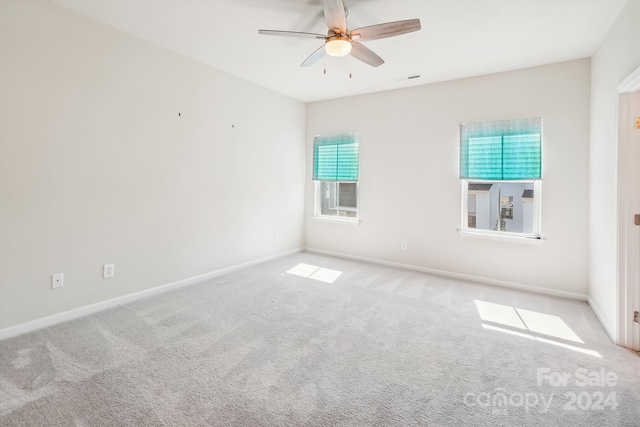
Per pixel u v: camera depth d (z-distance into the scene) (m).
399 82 4.16
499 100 3.73
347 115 4.93
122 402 1.70
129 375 1.94
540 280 3.57
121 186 3.01
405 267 4.47
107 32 2.83
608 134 2.65
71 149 2.66
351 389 1.84
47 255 2.56
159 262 3.37
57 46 2.53
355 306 3.10
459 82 3.98
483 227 4.09
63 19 2.55
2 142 2.30
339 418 1.61
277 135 4.84
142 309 2.95
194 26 2.82
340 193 5.22
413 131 4.34
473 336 2.51
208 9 2.55
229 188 4.12
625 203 2.33
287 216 5.15
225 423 1.56
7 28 2.28
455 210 4.07
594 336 2.53
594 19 2.54
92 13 2.64
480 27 2.71
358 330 2.60
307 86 4.43
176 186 3.49
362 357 2.19
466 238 4.00
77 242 2.73
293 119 5.14
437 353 2.26
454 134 4.04
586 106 3.27
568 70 3.35
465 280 3.97
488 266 3.87
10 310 2.39
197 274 3.78
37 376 1.91
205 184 3.81
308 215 5.49
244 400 1.73
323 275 4.12
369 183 4.76
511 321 2.80
